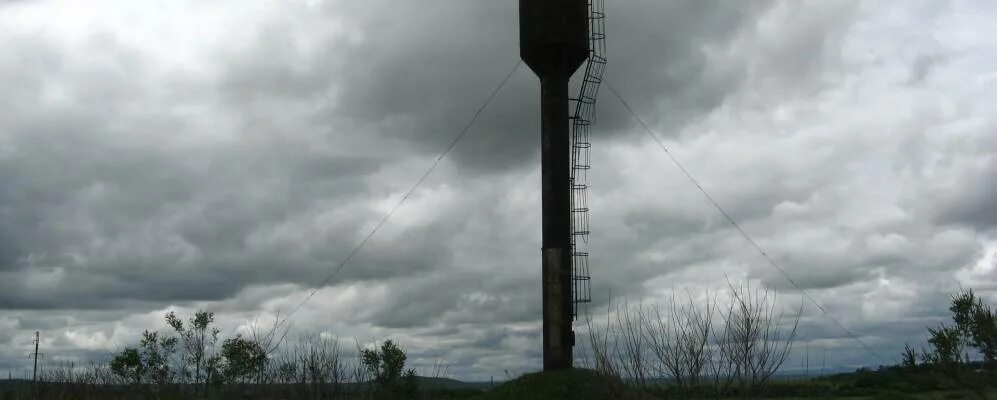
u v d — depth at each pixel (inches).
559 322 1478.8
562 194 1533.0
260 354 983.6
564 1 1563.7
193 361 1128.8
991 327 683.4
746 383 724.7
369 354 1008.9
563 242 1515.7
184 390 1066.1
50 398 1006.4
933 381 711.7
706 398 731.4
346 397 948.6
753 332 741.3
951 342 697.0
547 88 1573.6
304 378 939.3
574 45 1542.8
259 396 959.0
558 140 1550.2
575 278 1534.2
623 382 757.9
